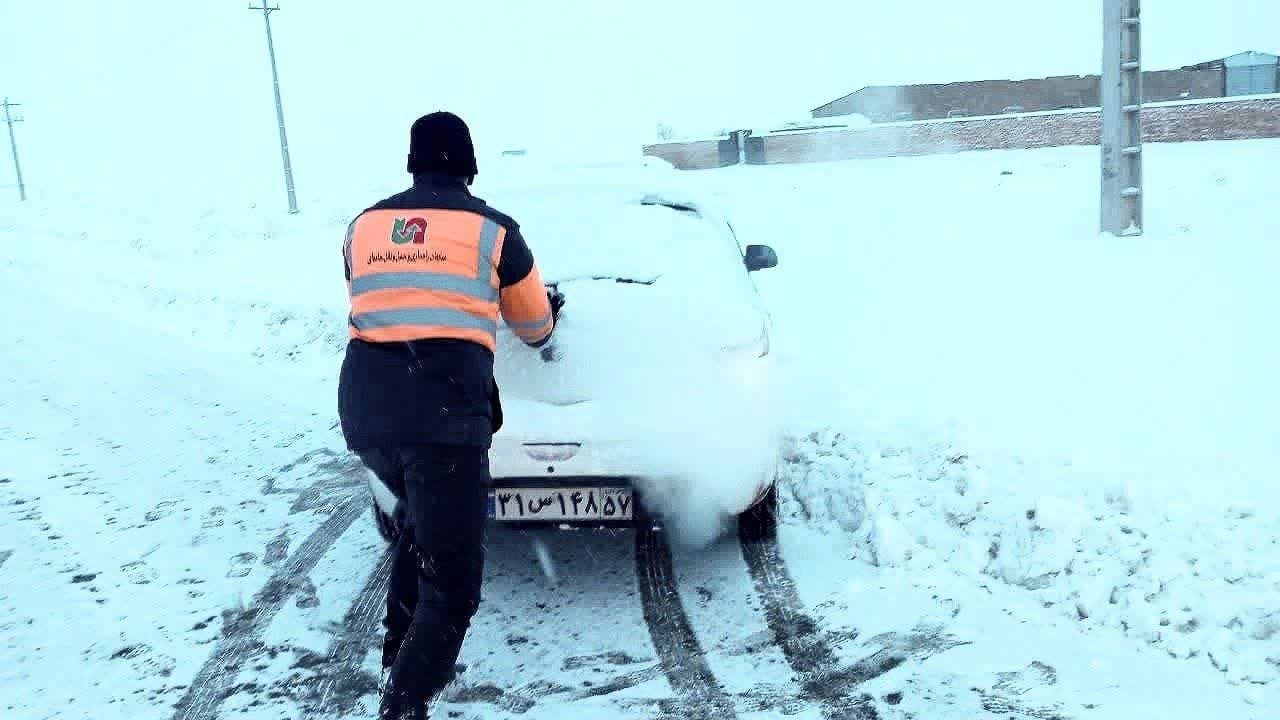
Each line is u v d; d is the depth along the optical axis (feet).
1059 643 10.32
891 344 21.33
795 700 9.61
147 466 18.44
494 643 11.03
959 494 13.38
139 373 27.14
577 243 15.01
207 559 13.79
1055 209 36.81
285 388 24.91
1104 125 29.30
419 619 8.85
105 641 11.32
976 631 10.72
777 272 32.09
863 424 16.40
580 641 11.03
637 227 15.44
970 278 26.27
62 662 10.85
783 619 11.31
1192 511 11.75
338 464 18.30
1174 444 13.79
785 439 16.49
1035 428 15.01
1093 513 12.19
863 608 11.43
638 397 11.63
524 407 11.62
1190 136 96.68
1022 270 26.14
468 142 9.53
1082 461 13.55
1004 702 9.30
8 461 18.92
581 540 13.92
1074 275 24.58
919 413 16.42
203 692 10.16
